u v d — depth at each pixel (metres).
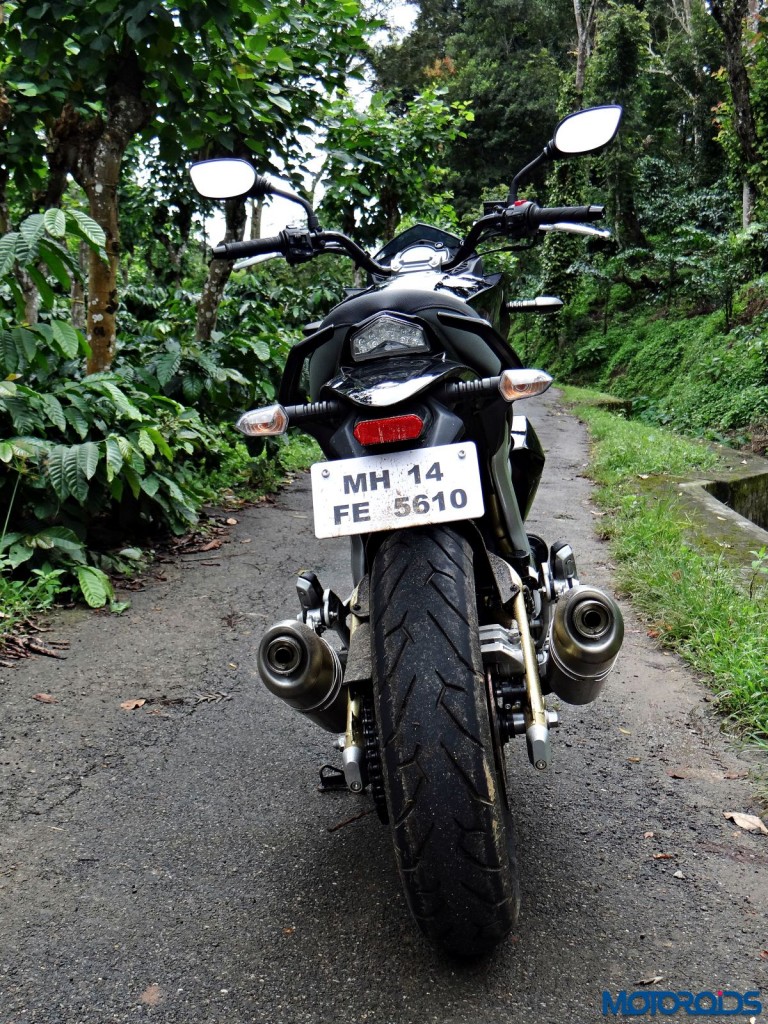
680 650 3.99
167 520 5.71
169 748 3.12
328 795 2.80
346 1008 1.86
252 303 10.58
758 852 2.45
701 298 25.25
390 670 1.83
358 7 7.68
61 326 4.82
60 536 4.72
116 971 1.98
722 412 17.38
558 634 2.05
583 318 30.19
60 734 3.21
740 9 19.56
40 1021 1.83
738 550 5.60
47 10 5.58
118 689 3.62
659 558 5.09
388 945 2.06
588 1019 1.82
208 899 2.26
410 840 1.77
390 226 11.34
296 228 2.68
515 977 1.94
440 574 1.92
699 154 31.97
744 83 19.03
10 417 4.84
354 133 10.19
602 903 2.21
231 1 5.40
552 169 30.84
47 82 6.06
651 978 1.94
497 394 2.11
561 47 43.06
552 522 6.74
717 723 3.30
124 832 2.58
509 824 2.02
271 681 2.12
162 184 11.26
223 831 2.59
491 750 1.81
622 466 9.23
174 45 5.72
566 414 16.52
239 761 3.03
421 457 2.00
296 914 2.19
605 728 3.27
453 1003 1.87
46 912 2.20
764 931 2.10
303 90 7.65
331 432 2.21
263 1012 1.85
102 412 5.13
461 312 2.21
